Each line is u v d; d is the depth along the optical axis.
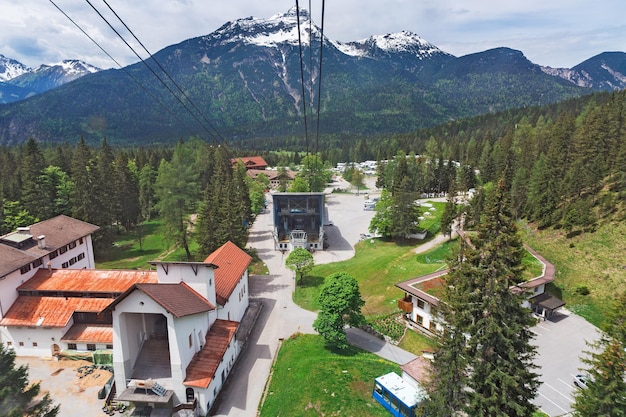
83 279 50.28
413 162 147.62
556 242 71.44
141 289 34.69
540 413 36.66
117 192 102.25
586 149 87.50
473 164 149.75
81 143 119.75
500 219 26.47
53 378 41.97
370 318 54.75
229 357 43.34
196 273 42.69
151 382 36.06
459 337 27.64
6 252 49.03
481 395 26.66
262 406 37.75
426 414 31.14
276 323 54.75
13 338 46.19
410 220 92.62
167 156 167.62
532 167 102.00
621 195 72.69
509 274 25.73
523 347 26.89
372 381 39.12
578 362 44.75
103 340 45.22
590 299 57.34
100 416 36.16
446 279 30.81
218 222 73.38
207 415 36.47
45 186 92.31
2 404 24.58
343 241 98.81
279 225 98.50
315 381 38.81
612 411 24.47
